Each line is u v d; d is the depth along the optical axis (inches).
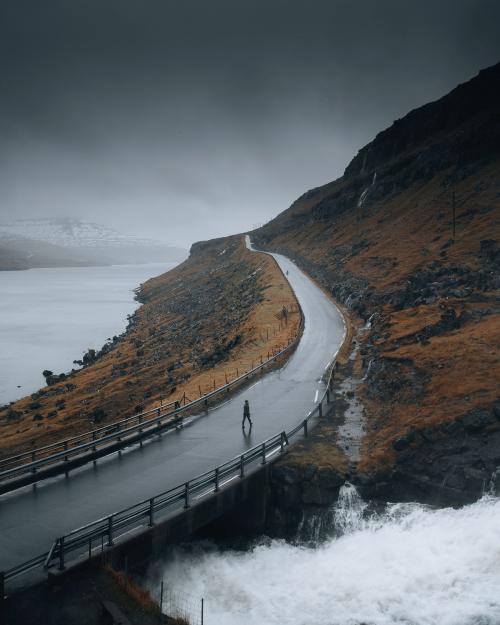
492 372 1208.2
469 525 837.2
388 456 1035.3
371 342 1844.2
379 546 845.8
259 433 1189.1
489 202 3523.6
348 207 5915.4
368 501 977.5
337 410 1332.4
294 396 1471.5
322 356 1876.2
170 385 2247.8
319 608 725.3
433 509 923.4
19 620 589.0
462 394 1144.8
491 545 773.3
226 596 768.3
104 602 627.2
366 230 4547.2
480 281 2068.2
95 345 4264.3
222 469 983.6
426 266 2635.3
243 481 931.3
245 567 841.5
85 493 897.5
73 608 615.8
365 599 730.8
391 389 1322.6
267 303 3004.4
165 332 3750.0
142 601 653.3
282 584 789.9
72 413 2224.4
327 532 940.0
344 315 2598.4
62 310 6628.9
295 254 5236.2
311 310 2753.4
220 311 3631.9
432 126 5944.9
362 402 1375.5
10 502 865.5
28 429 2142.0
